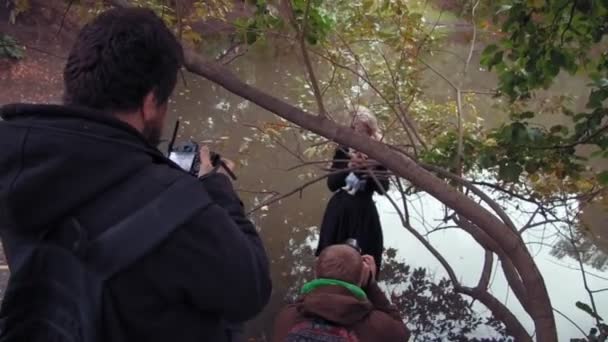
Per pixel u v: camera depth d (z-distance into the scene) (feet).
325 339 8.27
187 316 3.94
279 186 27.17
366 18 16.92
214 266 3.83
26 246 3.92
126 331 3.79
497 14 11.28
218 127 32.24
